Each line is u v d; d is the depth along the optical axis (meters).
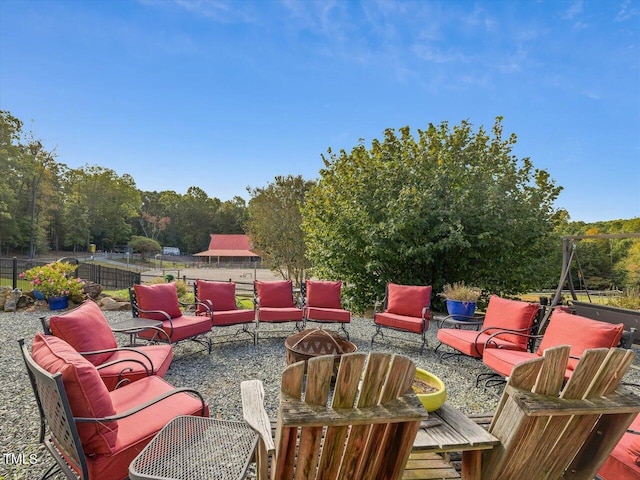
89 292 7.97
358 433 1.25
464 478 1.70
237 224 54.03
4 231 28.89
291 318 5.25
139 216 55.16
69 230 41.53
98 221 46.66
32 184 31.33
